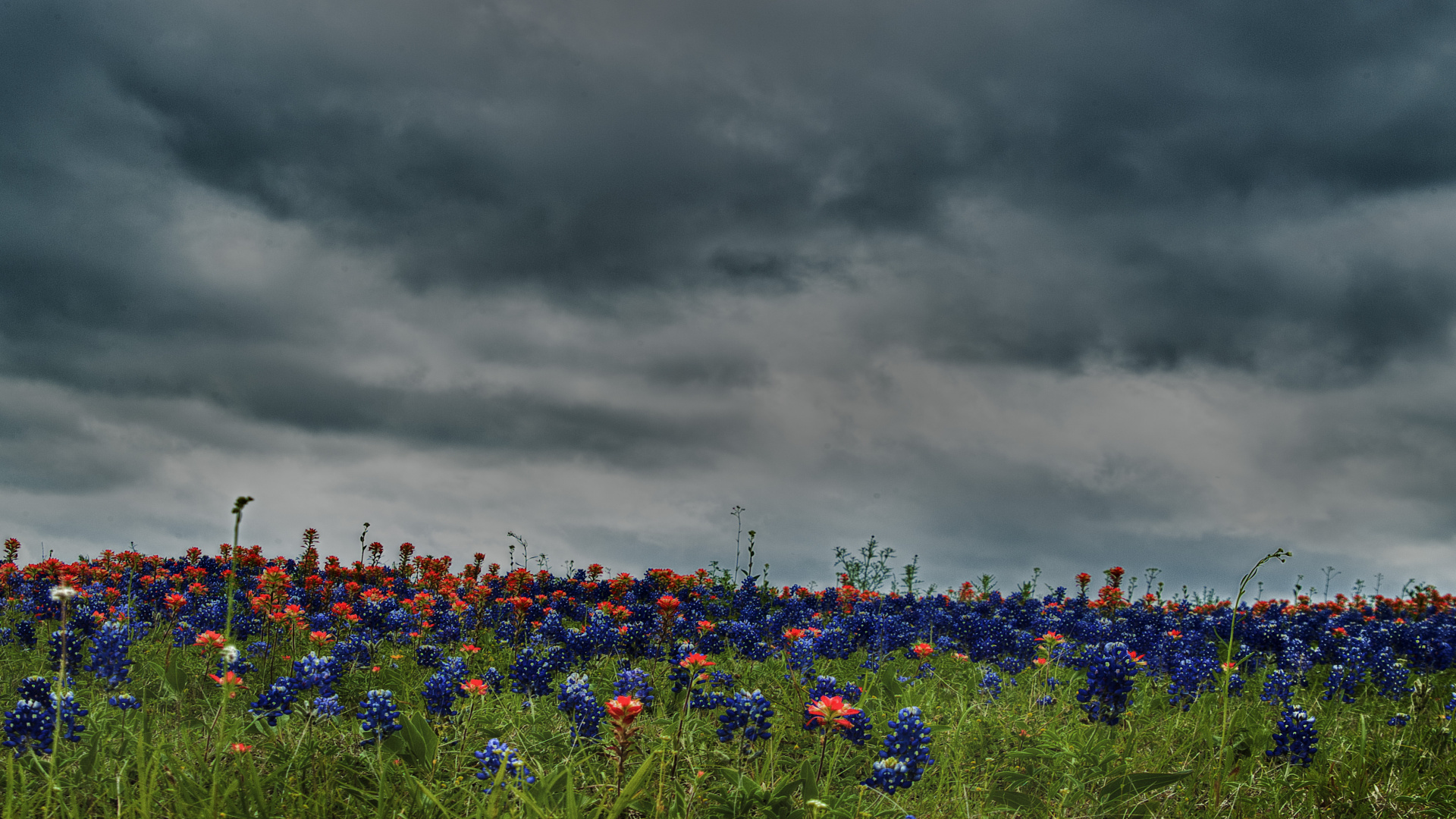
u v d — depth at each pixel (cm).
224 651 530
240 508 523
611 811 501
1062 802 591
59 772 570
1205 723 762
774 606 1778
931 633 1360
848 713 624
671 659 960
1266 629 1250
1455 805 612
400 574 1970
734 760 664
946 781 653
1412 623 1548
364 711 607
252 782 520
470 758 642
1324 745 752
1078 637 1409
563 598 1595
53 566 1544
